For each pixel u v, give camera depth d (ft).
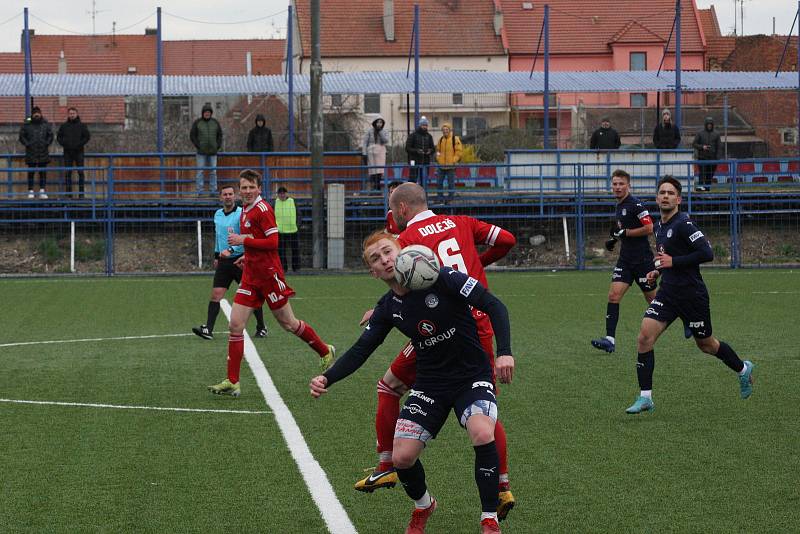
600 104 292.20
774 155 255.50
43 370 53.93
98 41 360.69
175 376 52.01
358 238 126.82
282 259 119.44
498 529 25.54
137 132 212.43
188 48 367.25
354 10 312.91
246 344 63.41
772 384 48.14
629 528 27.25
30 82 151.84
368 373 52.37
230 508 29.40
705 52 306.76
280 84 160.35
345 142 224.74
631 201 58.54
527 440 37.35
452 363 26.04
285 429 39.34
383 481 29.19
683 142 247.09
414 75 155.53
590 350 59.57
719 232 129.59
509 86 162.40
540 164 126.82
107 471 33.45
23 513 28.96
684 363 54.49
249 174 48.06
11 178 130.11
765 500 29.58
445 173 133.49
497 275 115.75
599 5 315.58
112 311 82.79
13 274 118.83
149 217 126.41
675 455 34.96
